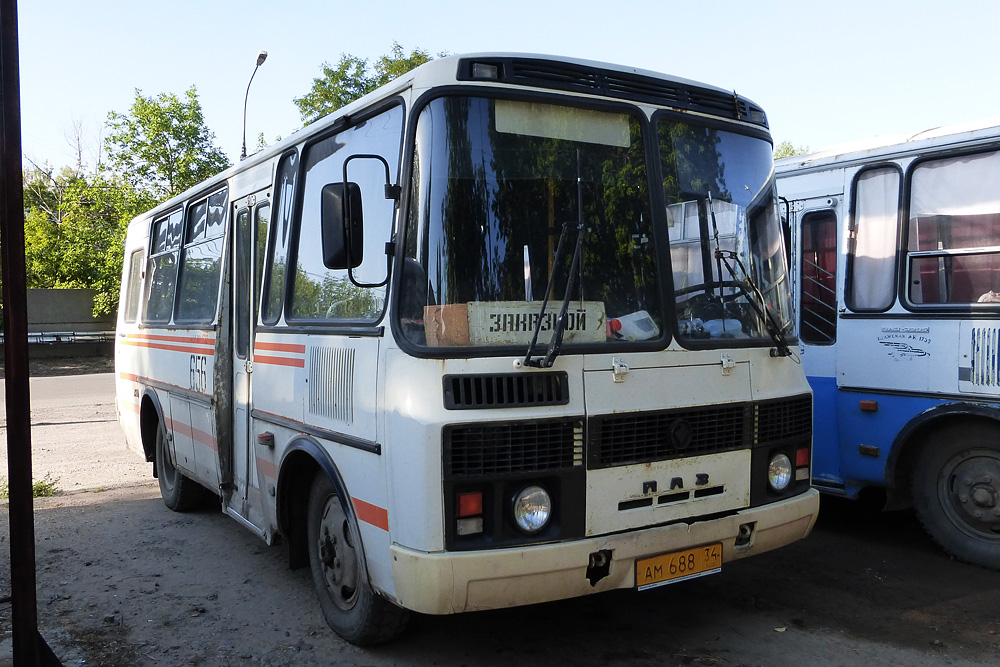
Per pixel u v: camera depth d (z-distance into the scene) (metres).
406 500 3.35
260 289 5.19
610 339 3.69
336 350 4.03
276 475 4.73
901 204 5.68
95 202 29.00
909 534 6.15
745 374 4.06
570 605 4.69
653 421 3.70
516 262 3.56
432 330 3.42
